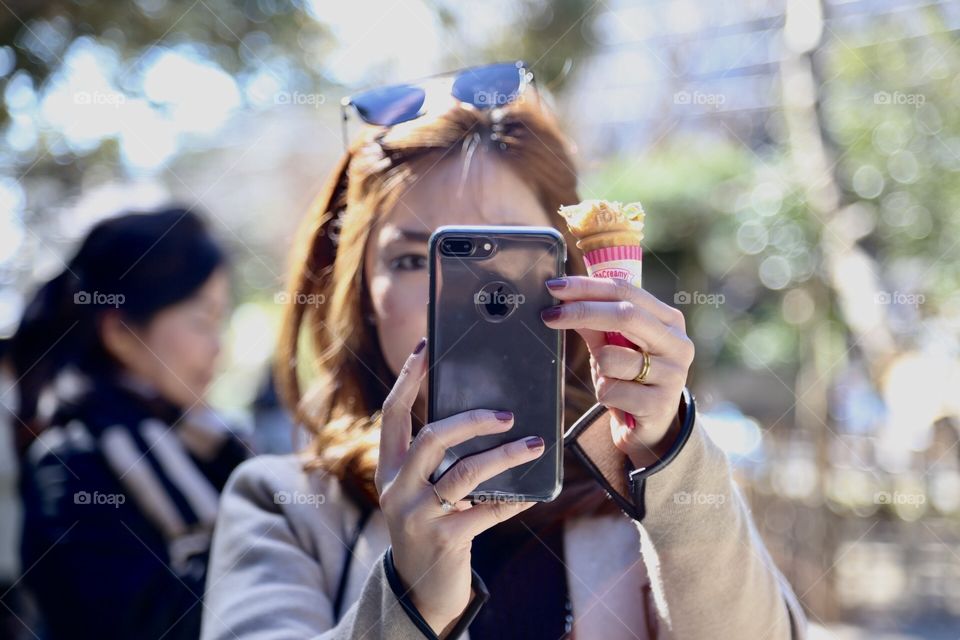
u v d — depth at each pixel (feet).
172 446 6.76
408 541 3.40
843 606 15.58
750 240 19.33
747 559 3.85
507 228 3.73
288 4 13.53
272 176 24.11
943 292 16.14
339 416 4.82
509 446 3.39
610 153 21.22
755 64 20.12
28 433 6.75
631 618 4.17
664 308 3.59
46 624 6.08
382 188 4.53
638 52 20.21
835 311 17.47
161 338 7.21
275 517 4.50
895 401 16.28
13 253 13.01
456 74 4.65
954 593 15.88
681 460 3.61
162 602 6.06
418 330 4.40
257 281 19.03
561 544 4.28
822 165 15.46
